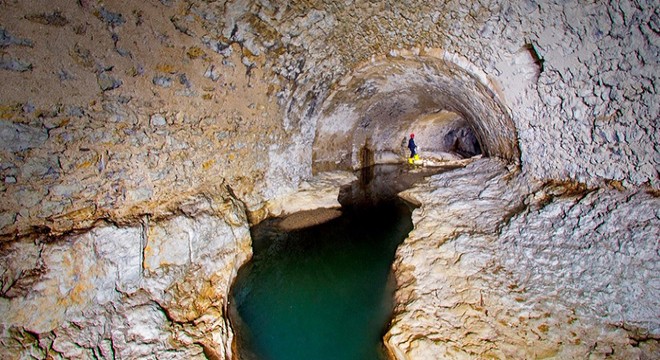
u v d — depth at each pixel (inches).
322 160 316.8
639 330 81.8
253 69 157.5
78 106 88.4
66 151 87.4
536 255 117.6
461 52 169.2
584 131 119.6
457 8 133.0
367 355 99.9
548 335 88.0
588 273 99.7
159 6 100.1
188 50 119.2
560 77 120.6
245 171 182.7
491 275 119.2
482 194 201.2
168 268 108.3
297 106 223.8
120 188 103.4
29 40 74.2
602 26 91.4
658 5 74.9
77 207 91.0
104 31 89.4
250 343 105.2
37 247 77.8
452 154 593.9
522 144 174.7
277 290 137.4
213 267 125.2
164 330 91.3
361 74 241.6
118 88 98.7
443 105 330.0
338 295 133.8
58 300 77.7
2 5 67.4
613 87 100.1
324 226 205.3
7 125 74.3
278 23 142.6
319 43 175.0
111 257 92.4
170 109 120.5
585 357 79.4
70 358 73.0
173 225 115.3
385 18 159.2
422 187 280.4
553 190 140.8
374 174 386.6
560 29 105.0
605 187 114.5
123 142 103.3
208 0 111.1
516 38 127.8
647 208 96.0
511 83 156.3
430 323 100.6
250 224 183.5
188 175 134.2
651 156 96.5
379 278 144.3
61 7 77.3
